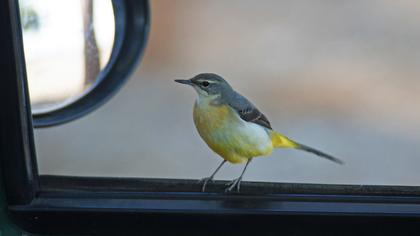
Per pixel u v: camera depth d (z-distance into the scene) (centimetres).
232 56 749
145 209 389
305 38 779
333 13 791
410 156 701
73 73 549
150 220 390
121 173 619
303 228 397
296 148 654
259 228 400
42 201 385
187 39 739
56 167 605
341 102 748
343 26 790
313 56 765
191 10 750
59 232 390
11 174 380
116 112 686
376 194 409
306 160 641
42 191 390
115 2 564
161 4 738
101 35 562
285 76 741
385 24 789
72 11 562
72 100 543
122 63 563
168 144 655
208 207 393
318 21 784
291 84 735
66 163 612
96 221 387
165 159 634
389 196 407
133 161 640
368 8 783
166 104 715
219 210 391
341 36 787
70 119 536
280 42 757
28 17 546
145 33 567
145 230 393
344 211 398
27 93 380
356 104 750
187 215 394
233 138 456
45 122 531
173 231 393
